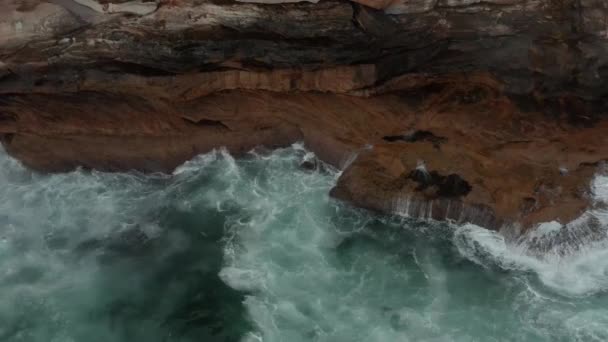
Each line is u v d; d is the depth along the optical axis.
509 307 19.03
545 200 19.52
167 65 19.80
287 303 19.23
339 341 18.23
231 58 19.25
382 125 20.25
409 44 18.61
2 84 20.50
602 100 17.84
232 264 20.38
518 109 18.34
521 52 17.92
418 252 20.55
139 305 19.31
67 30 19.23
